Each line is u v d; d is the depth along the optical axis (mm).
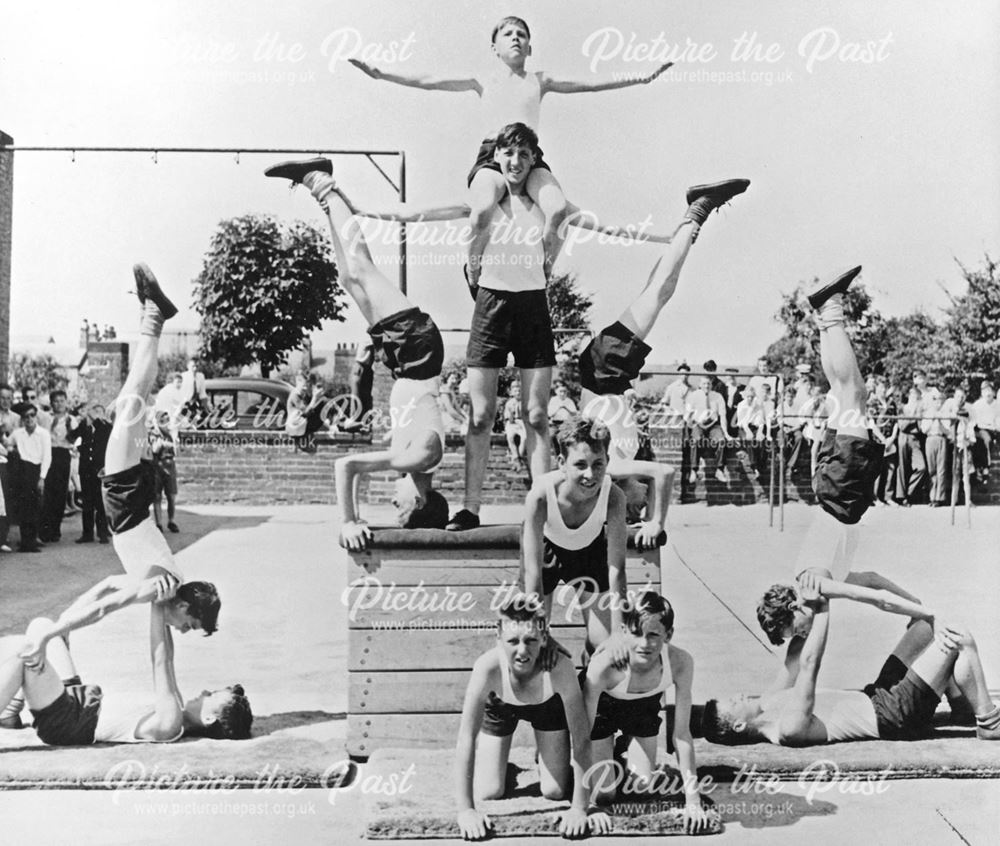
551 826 5156
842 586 6469
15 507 9852
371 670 5805
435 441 5992
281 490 10539
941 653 6258
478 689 5223
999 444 10227
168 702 6152
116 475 6332
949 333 8320
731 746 6160
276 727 6211
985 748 6094
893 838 5172
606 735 5414
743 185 6379
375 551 5828
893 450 10328
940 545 8883
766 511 9930
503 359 6066
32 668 6055
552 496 5652
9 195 7746
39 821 5344
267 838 5148
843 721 6238
